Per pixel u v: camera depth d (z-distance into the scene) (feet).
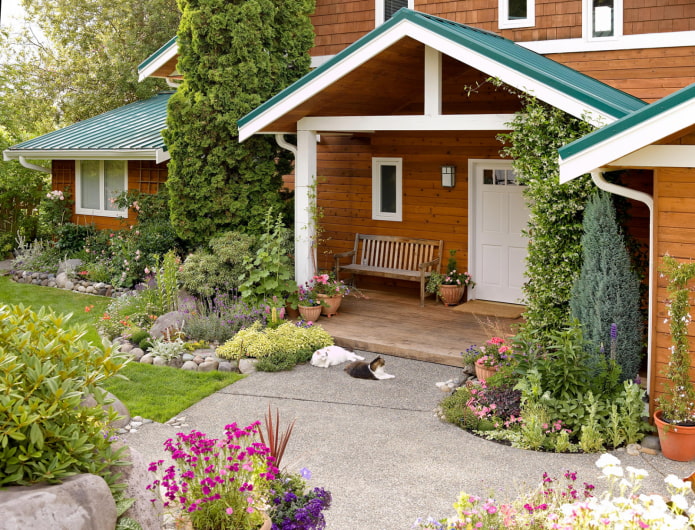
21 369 15.70
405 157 48.37
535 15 42.52
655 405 27.07
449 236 47.14
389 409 30.45
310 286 42.57
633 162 26.53
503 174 45.16
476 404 29.37
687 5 38.55
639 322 28.91
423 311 44.19
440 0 45.91
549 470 24.64
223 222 45.91
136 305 44.37
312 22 51.78
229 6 43.96
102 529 14.96
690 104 23.91
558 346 27.68
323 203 52.42
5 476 14.89
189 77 45.39
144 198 55.06
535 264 32.27
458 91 45.47
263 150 45.65
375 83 40.37
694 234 26.00
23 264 59.93
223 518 16.81
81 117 90.17
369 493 23.25
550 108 32.32
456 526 16.60
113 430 17.61
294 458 25.86
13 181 67.00
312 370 35.24
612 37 40.34
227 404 31.07
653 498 15.40
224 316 40.09
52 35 94.12
